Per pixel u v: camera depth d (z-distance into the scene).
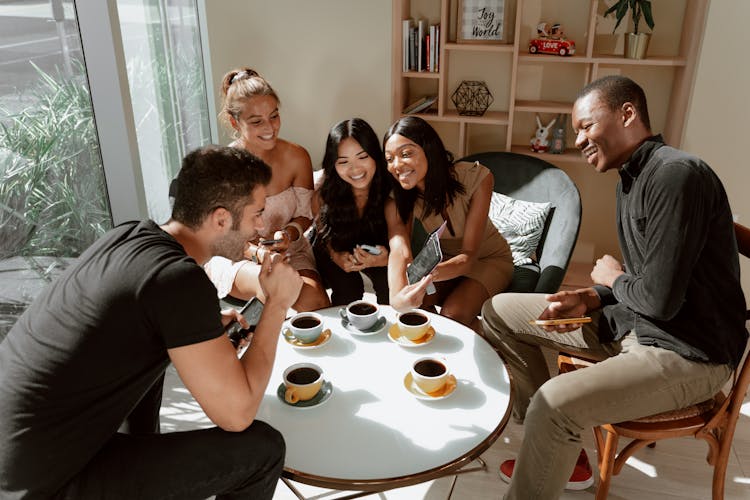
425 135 2.29
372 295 3.38
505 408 1.62
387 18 3.26
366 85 3.42
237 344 1.72
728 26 2.80
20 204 2.31
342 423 1.57
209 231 1.50
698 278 1.68
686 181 1.60
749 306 3.10
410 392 1.66
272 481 1.50
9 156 2.23
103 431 1.35
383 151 2.45
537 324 1.92
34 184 2.35
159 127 3.11
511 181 2.93
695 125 2.99
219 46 3.47
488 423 1.56
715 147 3.00
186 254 1.39
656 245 1.64
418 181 2.33
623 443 2.25
